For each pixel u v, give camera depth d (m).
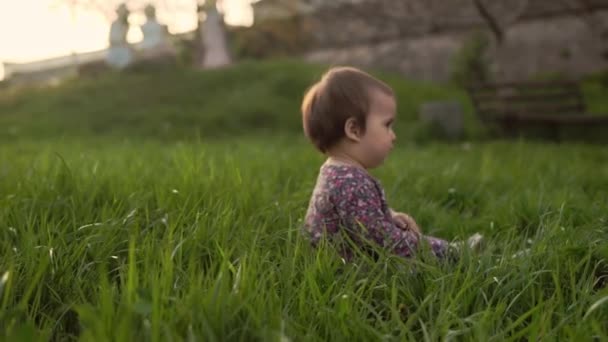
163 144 10.11
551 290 2.00
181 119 13.91
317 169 4.64
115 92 16.88
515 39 18.47
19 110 16.52
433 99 15.98
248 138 12.21
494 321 1.73
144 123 13.73
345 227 2.32
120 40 23.89
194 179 3.09
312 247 2.31
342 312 1.61
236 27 25.20
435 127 11.60
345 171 2.36
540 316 1.67
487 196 3.94
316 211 2.39
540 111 11.20
